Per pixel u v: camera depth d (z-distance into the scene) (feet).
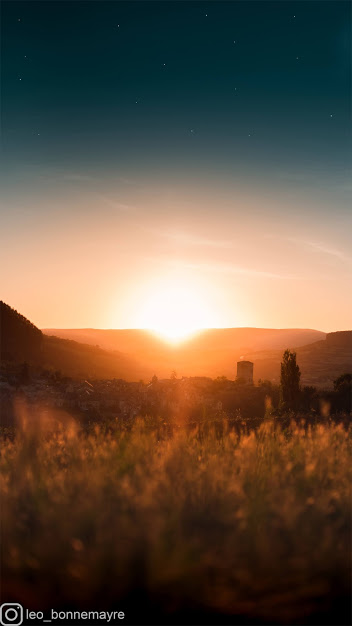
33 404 94.12
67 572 12.33
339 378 124.06
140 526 12.49
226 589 11.81
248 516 12.94
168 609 11.93
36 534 13.37
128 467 17.60
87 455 19.33
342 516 14.48
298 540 12.30
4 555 12.94
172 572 11.50
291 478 15.94
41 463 18.37
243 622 12.02
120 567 11.94
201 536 12.64
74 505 13.78
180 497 13.94
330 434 23.16
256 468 17.08
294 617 12.06
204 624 11.98
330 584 12.05
